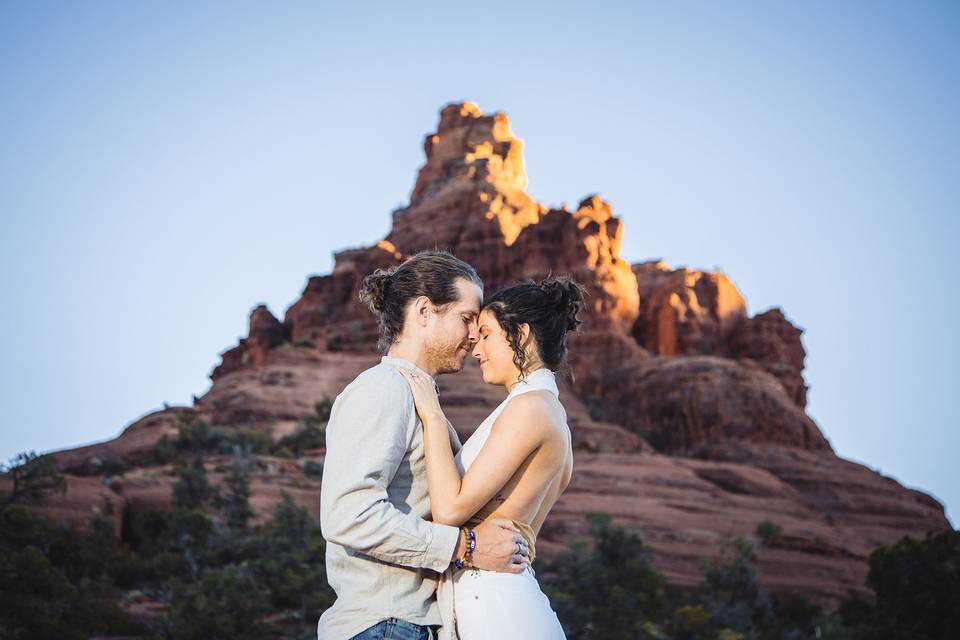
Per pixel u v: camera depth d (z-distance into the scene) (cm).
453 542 418
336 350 10094
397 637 413
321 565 4684
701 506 7206
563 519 6625
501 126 13375
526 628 423
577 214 11256
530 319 462
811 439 9500
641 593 4825
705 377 9719
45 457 4975
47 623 3178
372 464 411
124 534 5853
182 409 8662
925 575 4966
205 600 3706
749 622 4931
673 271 12256
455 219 11819
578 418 9012
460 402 8450
